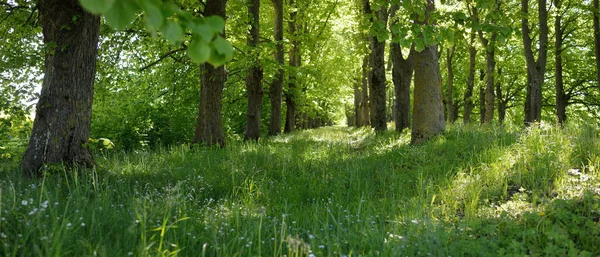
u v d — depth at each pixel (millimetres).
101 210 4797
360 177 8844
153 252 3785
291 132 32156
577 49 32562
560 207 5172
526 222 5121
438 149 11117
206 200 6852
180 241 4387
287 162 10945
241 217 5566
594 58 31719
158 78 19562
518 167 7828
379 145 15531
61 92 8344
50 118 8273
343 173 9273
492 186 7191
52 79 8375
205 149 14438
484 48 27047
